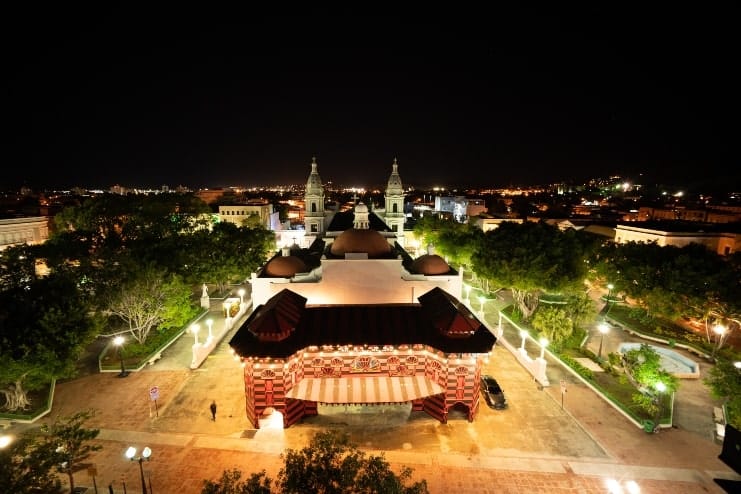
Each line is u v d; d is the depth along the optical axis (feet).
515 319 163.84
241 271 187.73
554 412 102.89
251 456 86.58
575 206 515.09
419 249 316.19
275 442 91.20
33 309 99.76
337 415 102.01
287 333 100.73
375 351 104.22
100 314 116.88
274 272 135.13
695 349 137.90
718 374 91.76
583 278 151.64
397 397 96.78
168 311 133.39
